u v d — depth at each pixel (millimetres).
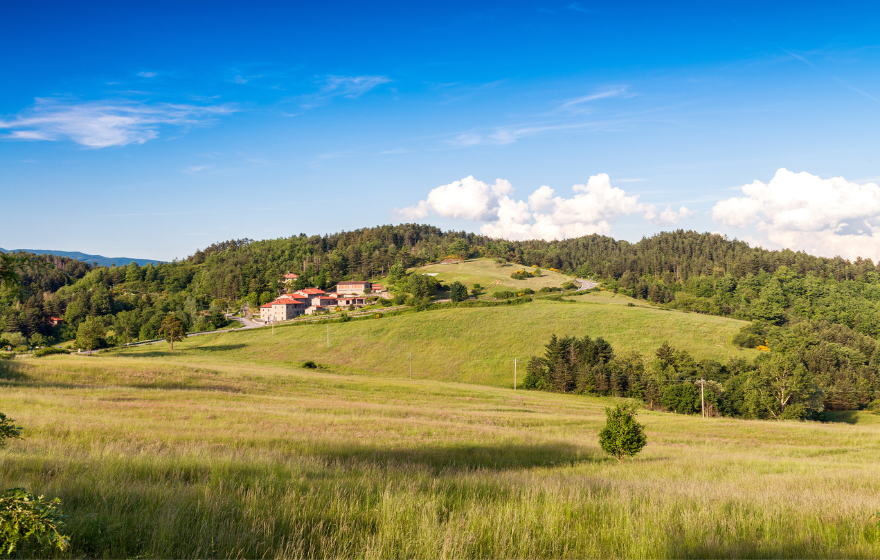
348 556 6004
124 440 16969
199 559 5535
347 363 104938
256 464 12172
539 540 6848
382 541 6355
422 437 28250
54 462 10312
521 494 9672
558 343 94625
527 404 61031
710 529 7609
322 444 20828
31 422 19406
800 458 29062
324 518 7258
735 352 103062
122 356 97938
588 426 42562
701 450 31375
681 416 60250
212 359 101062
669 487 12195
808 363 89688
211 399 41062
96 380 49469
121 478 9062
